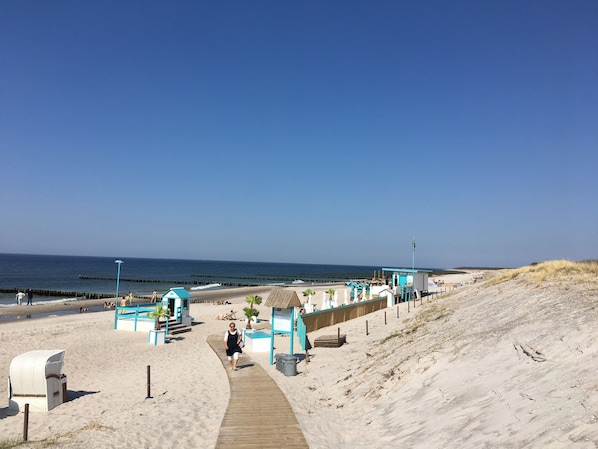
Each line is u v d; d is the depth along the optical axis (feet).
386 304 110.83
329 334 76.54
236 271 636.89
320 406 38.88
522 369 28.60
